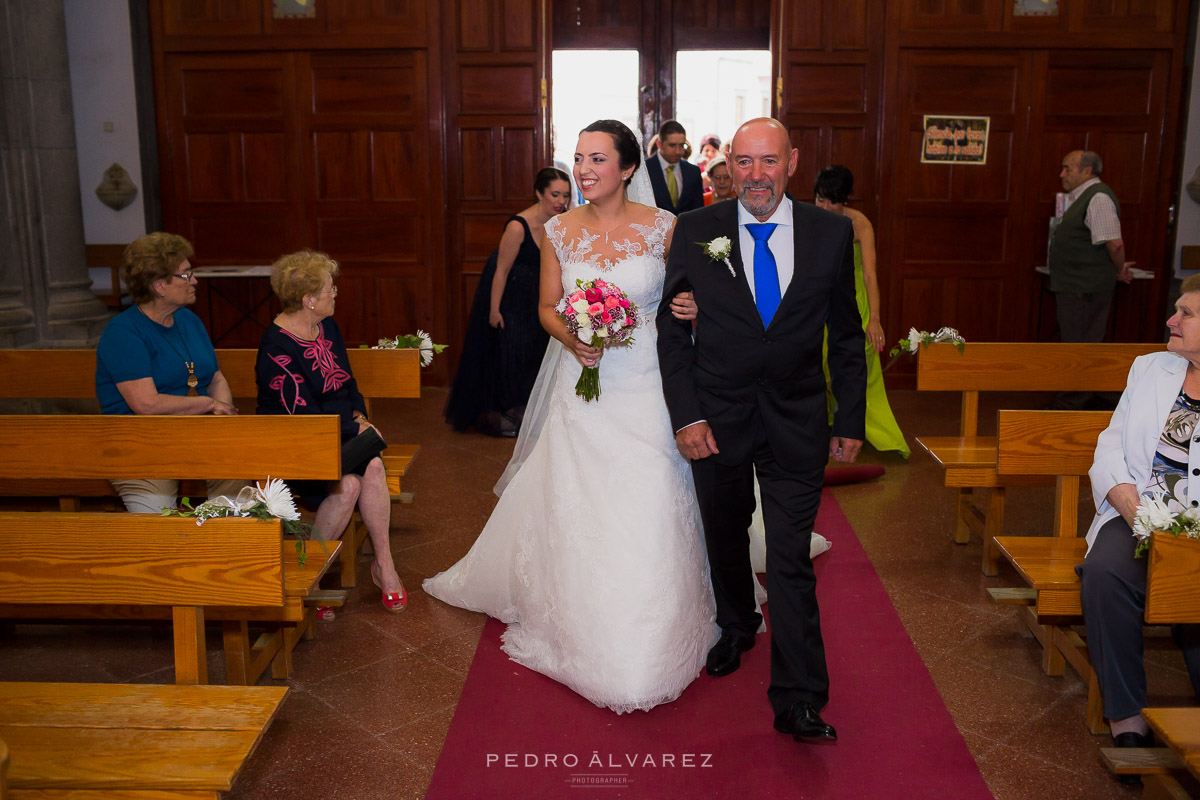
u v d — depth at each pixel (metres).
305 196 7.86
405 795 2.58
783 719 2.67
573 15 8.24
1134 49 7.50
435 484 5.36
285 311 3.70
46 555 2.46
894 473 5.53
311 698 3.08
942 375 4.45
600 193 3.05
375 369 4.36
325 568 2.95
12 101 6.47
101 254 7.80
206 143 7.83
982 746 2.80
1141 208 7.72
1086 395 7.07
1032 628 3.43
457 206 7.86
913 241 7.75
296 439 3.08
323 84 7.70
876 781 2.62
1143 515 2.43
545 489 3.20
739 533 3.01
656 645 2.92
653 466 3.04
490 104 7.69
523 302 6.25
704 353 2.83
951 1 7.44
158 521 2.44
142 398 3.50
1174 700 3.10
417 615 3.70
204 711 2.28
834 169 5.46
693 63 15.02
